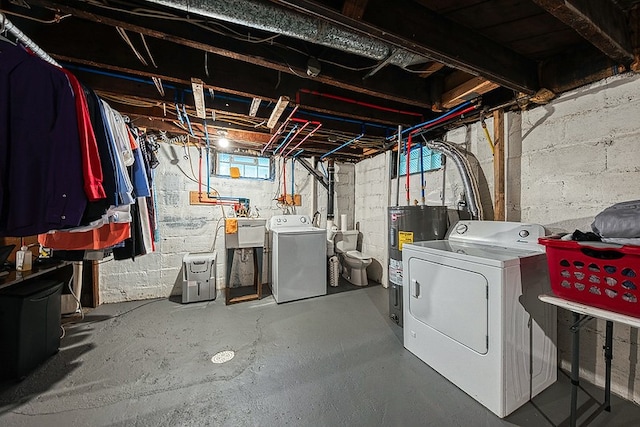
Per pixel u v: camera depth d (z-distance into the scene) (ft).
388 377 5.55
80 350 6.59
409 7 3.95
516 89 5.50
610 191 5.01
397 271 8.16
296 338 7.21
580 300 3.75
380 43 4.37
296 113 7.99
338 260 12.78
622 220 3.40
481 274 4.76
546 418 4.43
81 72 5.84
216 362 6.08
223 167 11.90
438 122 7.75
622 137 4.85
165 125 8.91
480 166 7.59
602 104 5.10
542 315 5.09
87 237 5.44
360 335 7.38
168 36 4.11
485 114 6.98
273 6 3.51
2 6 3.71
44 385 5.28
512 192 6.65
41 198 3.25
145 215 7.14
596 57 4.89
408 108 8.00
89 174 3.62
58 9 3.52
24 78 3.21
